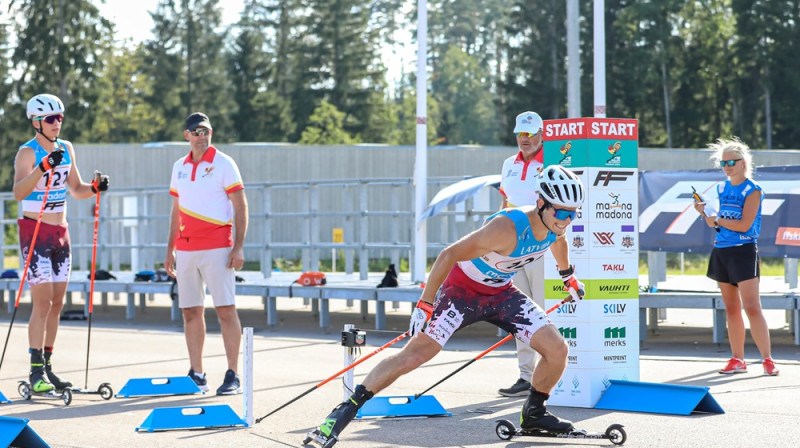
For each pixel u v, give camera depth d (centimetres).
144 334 1221
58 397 732
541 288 750
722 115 5759
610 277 695
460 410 675
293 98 6278
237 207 768
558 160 703
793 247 1066
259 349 1046
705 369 859
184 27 6234
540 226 518
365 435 592
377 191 2806
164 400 729
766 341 821
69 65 5453
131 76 6881
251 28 6438
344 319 1381
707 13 5647
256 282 1359
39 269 738
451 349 1044
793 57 5212
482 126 8000
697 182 1159
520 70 5591
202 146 770
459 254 505
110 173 2636
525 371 733
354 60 6325
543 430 568
